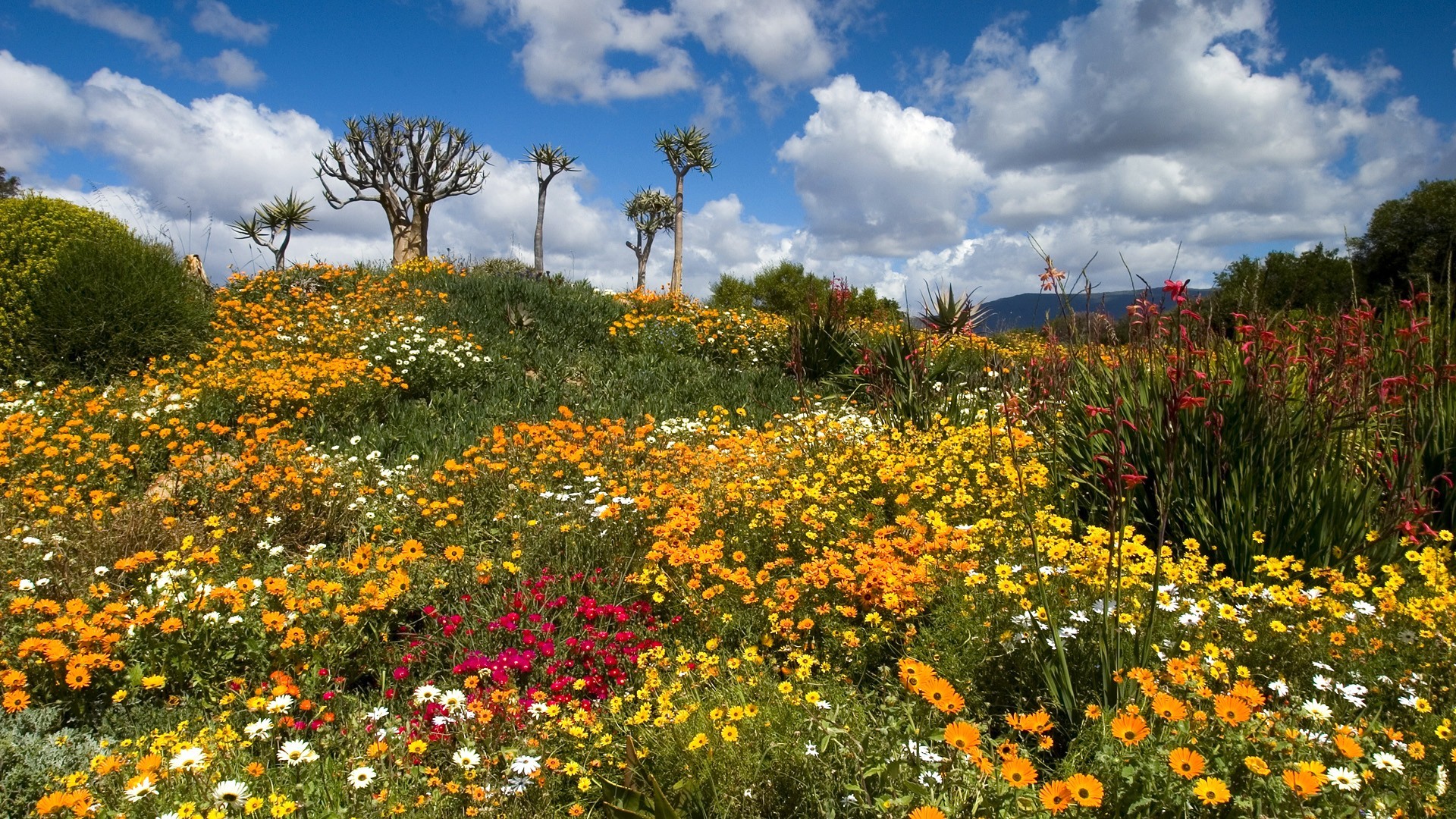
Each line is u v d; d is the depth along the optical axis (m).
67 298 7.93
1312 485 3.61
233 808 2.12
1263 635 2.65
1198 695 2.09
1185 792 1.72
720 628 3.24
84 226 8.81
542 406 7.54
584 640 3.19
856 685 2.79
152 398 6.64
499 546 4.28
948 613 2.95
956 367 7.95
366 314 9.84
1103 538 3.23
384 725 2.76
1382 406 3.80
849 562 3.54
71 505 4.71
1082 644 2.54
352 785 2.20
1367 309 3.84
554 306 10.77
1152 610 2.45
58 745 2.53
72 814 2.10
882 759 1.99
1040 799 1.70
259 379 6.84
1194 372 3.27
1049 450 4.54
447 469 5.09
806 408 7.27
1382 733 2.07
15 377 7.62
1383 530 3.45
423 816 2.16
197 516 4.73
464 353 8.30
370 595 3.36
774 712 2.34
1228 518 3.58
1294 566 3.28
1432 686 2.38
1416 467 3.69
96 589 3.43
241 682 2.90
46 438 5.70
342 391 7.01
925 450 5.47
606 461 5.61
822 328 9.36
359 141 23.95
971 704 2.52
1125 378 3.98
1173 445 2.92
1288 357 3.83
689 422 7.13
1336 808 1.69
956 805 1.80
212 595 3.17
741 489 4.44
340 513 4.80
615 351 9.95
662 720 2.38
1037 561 2.84
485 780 2.34
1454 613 2.65
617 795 2.13
